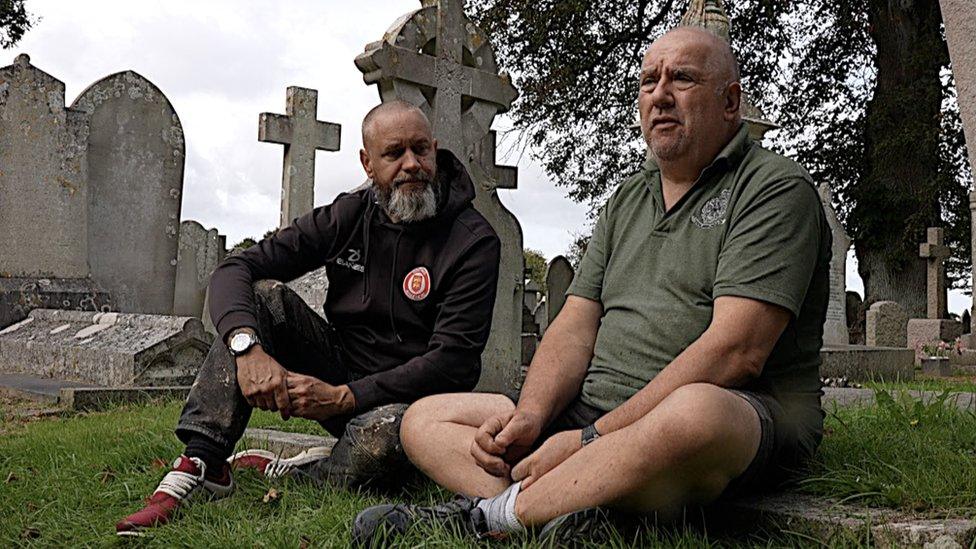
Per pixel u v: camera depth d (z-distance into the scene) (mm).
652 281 2799
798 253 2557
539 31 20047
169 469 3539
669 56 2773
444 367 3133
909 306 20078
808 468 2770
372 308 3305
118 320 8133
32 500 3318
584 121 21859
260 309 3152
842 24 20141
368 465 3014
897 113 19297
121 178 11531
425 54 6715
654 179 2898
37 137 10680
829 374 10469
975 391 6574
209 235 16688
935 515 2406
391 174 3207
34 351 8539
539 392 2785
